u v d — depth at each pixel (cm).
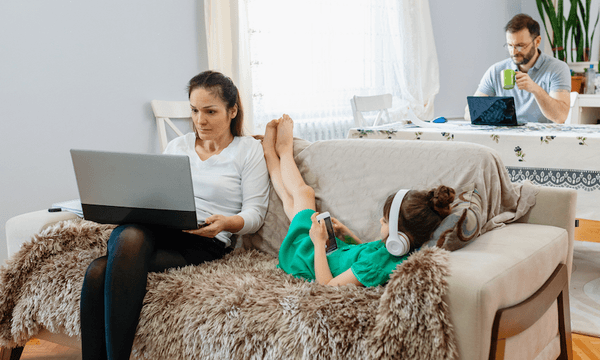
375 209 158
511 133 222
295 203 165
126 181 141
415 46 425
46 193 246
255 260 163
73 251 156
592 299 212
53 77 244
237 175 175
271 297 124
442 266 107
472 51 498
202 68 315
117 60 270
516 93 303
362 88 397
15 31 229
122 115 275
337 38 377
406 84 424
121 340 127
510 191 152
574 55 470
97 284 132
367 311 112
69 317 140
